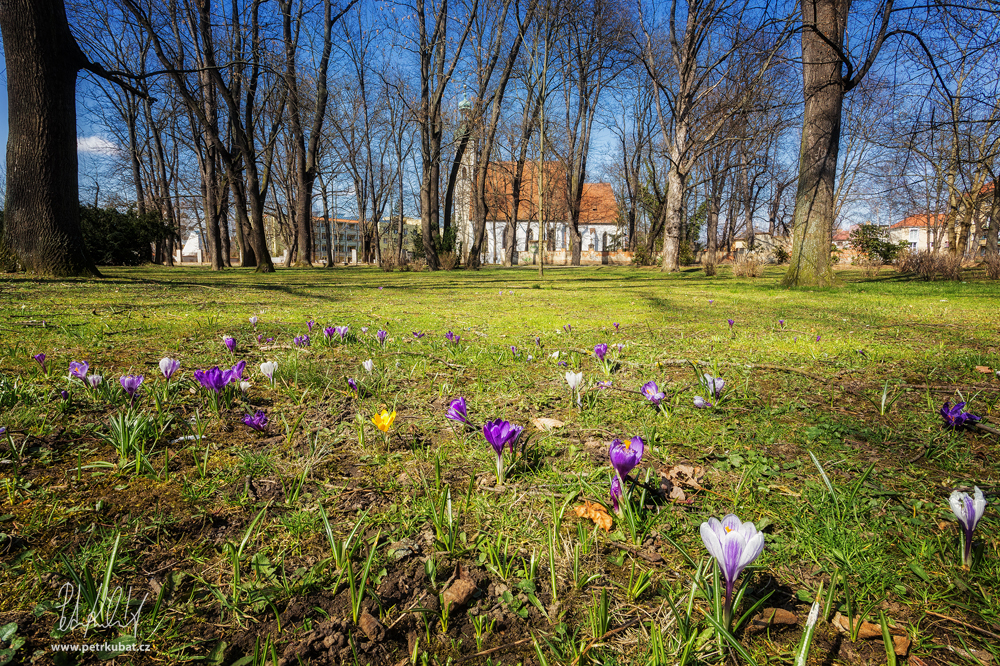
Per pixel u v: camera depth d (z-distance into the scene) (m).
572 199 41.88
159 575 1.26
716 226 40.12
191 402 2.53
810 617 0.95
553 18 19.11
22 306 5.79
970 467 1.96
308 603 1.19
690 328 5.67
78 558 1.29
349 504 1.62
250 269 23.92
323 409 2.54
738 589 1.24
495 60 26.38
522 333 5.25
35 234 10.10
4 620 1.08
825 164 12.64
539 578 1.29
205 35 17.92
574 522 1.54
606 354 3.47
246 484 1.70
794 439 2.25
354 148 40.97
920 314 7.10
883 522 1.54
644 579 1.27
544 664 0.99
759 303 8.93
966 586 1.24
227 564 1.31
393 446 2.10
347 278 17.44
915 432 2.33
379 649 1.07
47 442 1.94
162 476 1.73
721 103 17.83
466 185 51.47
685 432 2.32
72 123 10.31
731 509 1.62
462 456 2.03
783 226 46.34
